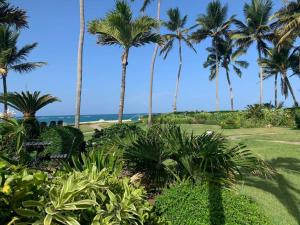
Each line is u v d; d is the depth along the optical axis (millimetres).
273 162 12484
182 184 5820
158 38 18453
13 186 2965
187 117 42906
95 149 6258
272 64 52406
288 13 40375
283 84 58094
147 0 32781
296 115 32000
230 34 54438
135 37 17656
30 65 34281
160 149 6371
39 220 2998
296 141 19984
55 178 3871
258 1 50344
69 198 3182
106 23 17469
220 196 5609
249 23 51500
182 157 6121
